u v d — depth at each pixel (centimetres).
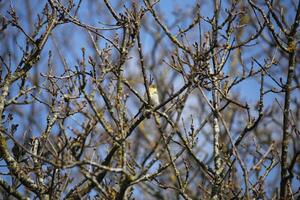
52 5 1291
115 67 1123
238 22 1245
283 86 1141
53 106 1170
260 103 1148
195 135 1168
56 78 1180
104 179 1148
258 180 1172
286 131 1098
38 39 1279
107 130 1017
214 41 1130
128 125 1120
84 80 1016
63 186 1104
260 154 1298
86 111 1077
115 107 1078
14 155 1191
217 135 1242
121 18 1166
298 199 1084
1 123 1212
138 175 1004
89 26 1195
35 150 1167
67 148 1005
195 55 1118
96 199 1143
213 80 1162
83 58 1088
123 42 1134
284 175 1079
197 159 1148
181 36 1154
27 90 1257
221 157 1217
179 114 1087
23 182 1130
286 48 1166
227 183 1184
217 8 1155
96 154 1134
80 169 988
